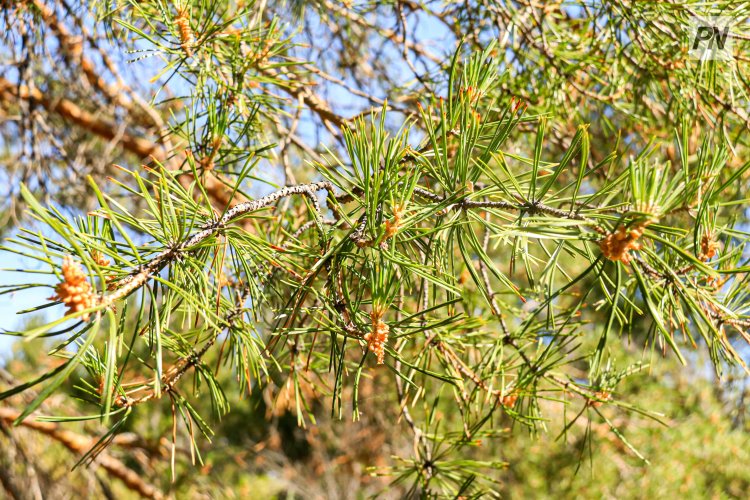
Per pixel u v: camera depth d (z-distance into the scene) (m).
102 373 0.49
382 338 0.49
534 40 0.82
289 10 0.99
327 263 0.51
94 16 0.75
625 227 0.45
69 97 1.39
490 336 0.68
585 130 0.46
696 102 0.73
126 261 0.45
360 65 1.26
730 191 0.83
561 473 1.64
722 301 0.53
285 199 0.74
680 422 1.61
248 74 0.64
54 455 1.70
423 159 0.49
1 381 1.53
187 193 0.51
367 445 1.94
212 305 0.52
